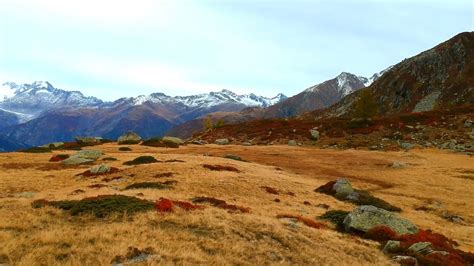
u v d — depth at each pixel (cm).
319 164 7506
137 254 1739
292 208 3703
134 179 4403
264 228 2400
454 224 4259
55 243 1784
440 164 7662
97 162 6300
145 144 9994
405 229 3150
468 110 11819
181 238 2025
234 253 1947
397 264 2336
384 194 5531
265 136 11344
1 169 5497
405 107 19900
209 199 3250
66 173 5106
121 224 2117
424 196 5503
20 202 2614
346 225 3169
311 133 10819
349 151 9081
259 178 5006
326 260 2128
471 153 8738
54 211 2342
